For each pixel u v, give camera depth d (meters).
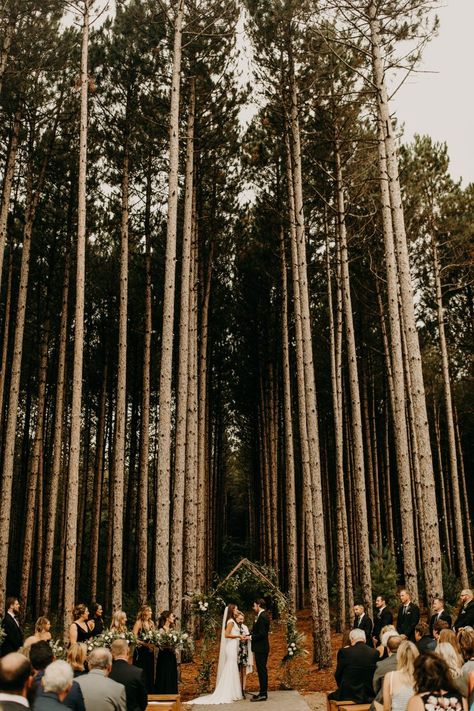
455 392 30.80
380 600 10.85
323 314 26.41
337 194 17.64
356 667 7.54
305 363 14.51
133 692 5.84
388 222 14.49
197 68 18.91
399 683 5.37
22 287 18.34
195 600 13.45
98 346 26.44
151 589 26.66
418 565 24.28
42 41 18.55
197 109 19.30
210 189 21.62
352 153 18.00
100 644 8.68
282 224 21.22
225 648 11.30
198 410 21.47
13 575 26.30
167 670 9.51
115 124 19.38
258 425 30.59
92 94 19.38
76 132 20.39
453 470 20.89
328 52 15.90
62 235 22.45
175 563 13.61
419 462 10.40
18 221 21.67
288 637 12.27
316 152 18.59
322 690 11.45
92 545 23.44
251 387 29.02
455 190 23.17
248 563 15.50
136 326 25.59
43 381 20.89
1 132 19.02
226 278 26.27
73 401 13.52
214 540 31.45
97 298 25.16
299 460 31.61
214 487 31.97
